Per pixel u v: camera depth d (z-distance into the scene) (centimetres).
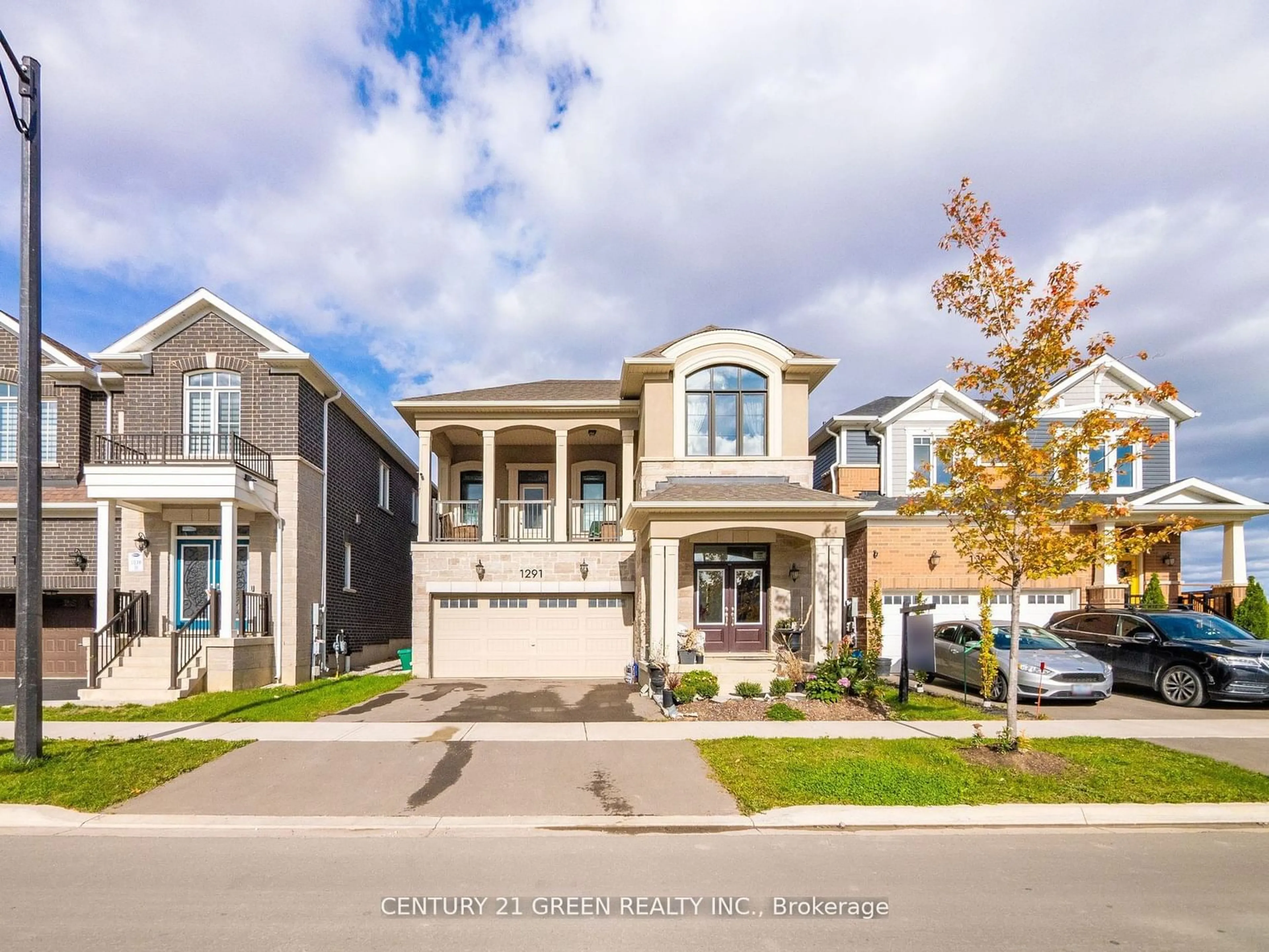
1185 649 1346
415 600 1811
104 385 1834
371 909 535
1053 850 675
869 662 1361
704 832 725
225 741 1034
